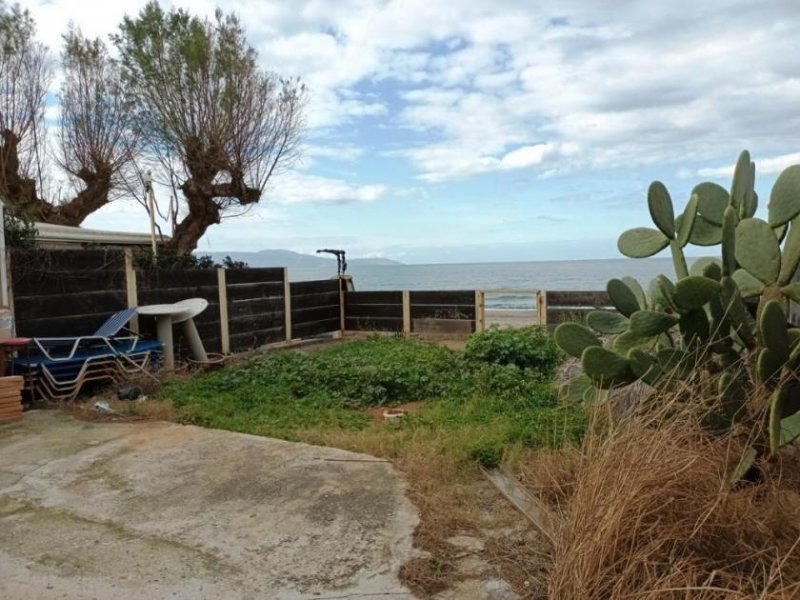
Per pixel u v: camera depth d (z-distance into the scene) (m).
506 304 11.20
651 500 2.11
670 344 3.44
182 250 9.74
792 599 1.75
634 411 2.83
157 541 2.67
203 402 5.44
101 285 6.73
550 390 5.51
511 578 2.32
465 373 6.27
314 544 2.61
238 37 10.03
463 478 3.40
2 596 2.21
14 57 9.94
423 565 2.41
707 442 2.50
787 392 2.58
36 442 4.25
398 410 5.32
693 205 3.42
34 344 5.84
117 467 3.68
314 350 9.32
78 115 10.96
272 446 4.06
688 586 1.80
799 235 2.81
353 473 3.49
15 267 5.79
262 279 9.69
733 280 3.03
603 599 1.96
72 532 2.77
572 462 3.16
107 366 6.06
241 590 2.25
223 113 9.77
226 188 10.12
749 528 2.20
